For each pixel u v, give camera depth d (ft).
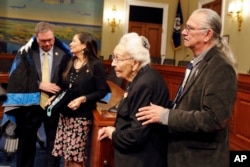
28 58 7.17
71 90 6.31
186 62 20.72
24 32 26.23
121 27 27.45
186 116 3.83
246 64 17.52
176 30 28.14
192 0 27.35
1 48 22.85
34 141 7.83
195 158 4.02
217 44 4.10
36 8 26.25
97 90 6.38
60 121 6.61
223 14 20.63
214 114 3.67
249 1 17.44
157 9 28.14
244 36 17.84
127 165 4.35
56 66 7.26
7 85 7.68
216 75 3.81
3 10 25.63
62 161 9.10
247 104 9.39
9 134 8.44
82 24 27.09
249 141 9.27
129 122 4.40
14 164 9.09
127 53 4.39
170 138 4.30
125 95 4.61
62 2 26.61
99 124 5.52
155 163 4.35
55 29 26.71
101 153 5.48
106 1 26.89
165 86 4.45
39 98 7.20
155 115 3.99
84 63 6.39
